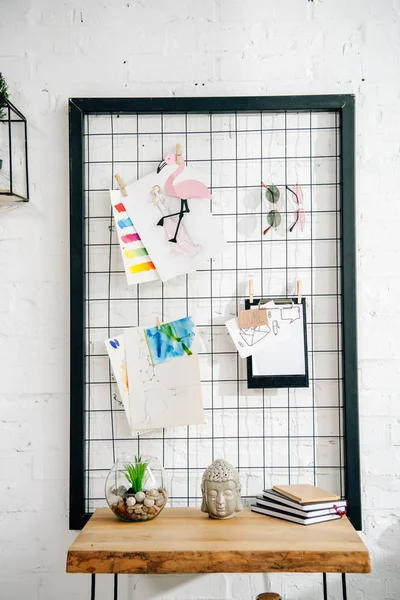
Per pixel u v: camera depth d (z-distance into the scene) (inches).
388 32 72.6
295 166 72.7
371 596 72.3
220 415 72.5
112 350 71.8
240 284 72.6
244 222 72.7
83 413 71.3
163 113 72.4
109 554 57.0
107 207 72.8
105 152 72.8
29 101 72.7
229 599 72.4
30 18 72.8
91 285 72.8
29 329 72.7
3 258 72.7
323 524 63.6
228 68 72.6
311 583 72.5
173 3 72.6
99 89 72.7
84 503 71.3
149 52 72.7
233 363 72.6
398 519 72.2
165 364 71.8
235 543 58.5
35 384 72.6
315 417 72.4
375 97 72.6
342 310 71.6
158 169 71.9
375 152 72.6
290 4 72.6
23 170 72.7
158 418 71.4
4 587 72.3
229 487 65.5
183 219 71.9
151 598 72.7
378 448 72.3
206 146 72.7
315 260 72.6
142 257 71.7
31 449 72.6
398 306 72.4
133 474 65.2
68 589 72.3
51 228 72.8
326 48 72.6
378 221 72.6
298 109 71.7
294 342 71.7
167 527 63.1
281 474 72.4
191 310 72.8
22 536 72.4
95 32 72.7
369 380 72.5
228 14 72.7
